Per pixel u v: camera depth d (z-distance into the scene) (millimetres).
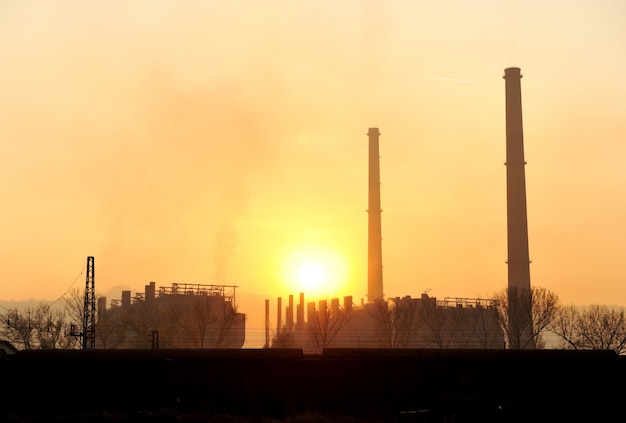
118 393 46594
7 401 46406
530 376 46750
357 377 46594
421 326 136625
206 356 47062
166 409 44000
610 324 104750
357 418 42281
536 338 109812
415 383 46531
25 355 47031
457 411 41469
